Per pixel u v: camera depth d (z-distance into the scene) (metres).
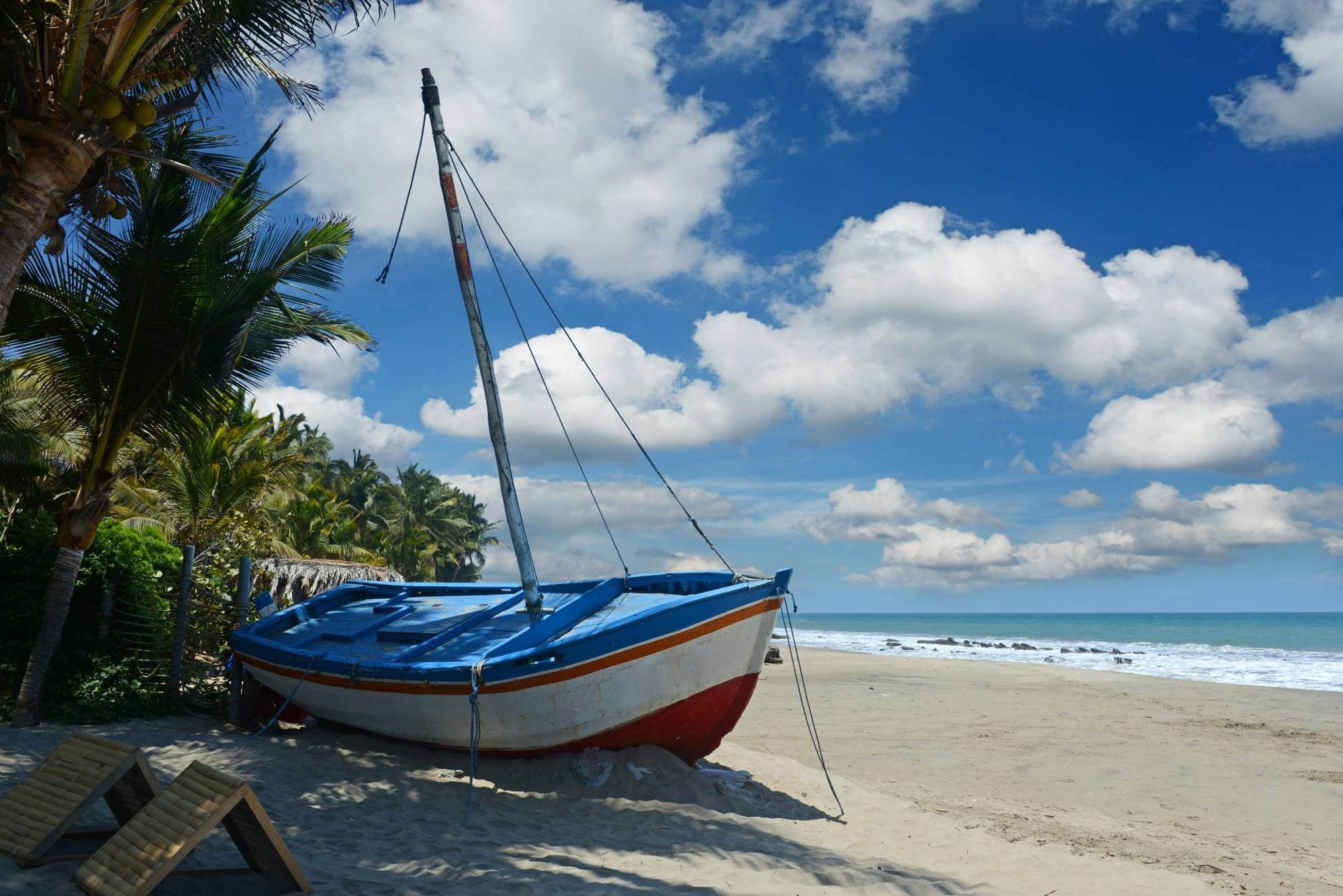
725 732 9.25
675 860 6.27
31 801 4.86
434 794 7.81
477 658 8.73
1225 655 49.19
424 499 67.88
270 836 4.50
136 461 19.55
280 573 19.02
